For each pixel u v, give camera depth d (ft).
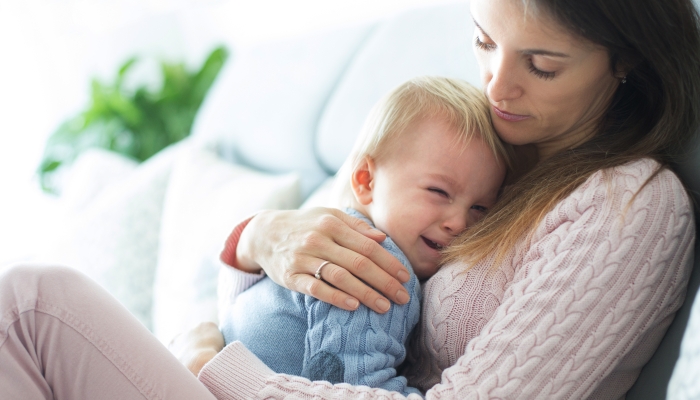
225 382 2.71
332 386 2.57
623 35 2.54
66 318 2.59
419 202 3.14
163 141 9.32
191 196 5.57
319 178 5.70
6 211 9.99
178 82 9.37
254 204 5.08
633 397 2.84
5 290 2.59
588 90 2.76
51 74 10.98
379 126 3.39
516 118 2.90
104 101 9.30
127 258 5.61
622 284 2.44
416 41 5.13
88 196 6.73
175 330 4.89
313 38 6.27
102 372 2.56
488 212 3.07
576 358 2.39
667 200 2.56
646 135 2.86
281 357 2.93
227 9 9.62
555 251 2.59
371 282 2.89
